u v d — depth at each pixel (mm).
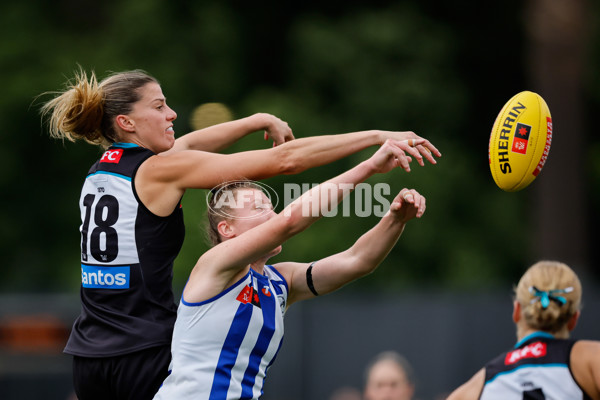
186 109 43875
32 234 61875
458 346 39188
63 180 62688
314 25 60469
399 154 13711
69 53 60719
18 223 61719
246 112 57125
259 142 51500
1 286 59281
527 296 16375
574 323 16500
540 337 16266
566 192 55469
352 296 43250
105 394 14773
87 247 14727
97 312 14656
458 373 39094
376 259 15445
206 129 16234
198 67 61281
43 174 62312
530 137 14852
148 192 14484
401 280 53875
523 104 15008
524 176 14914
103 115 14984
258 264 14953
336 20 62656
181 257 47875
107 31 62969
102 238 14539
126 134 14992
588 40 58844
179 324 14195
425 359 39375
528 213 58812
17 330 38125
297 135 55938
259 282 14633
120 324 14469
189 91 59969
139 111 14898
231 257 13750
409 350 39500
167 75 59250
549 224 55625
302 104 58156
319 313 39656
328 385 39188
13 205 61969
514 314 16922
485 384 16453
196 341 14062
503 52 65375
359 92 58094
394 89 58062
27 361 37906
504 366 16375
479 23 65000
